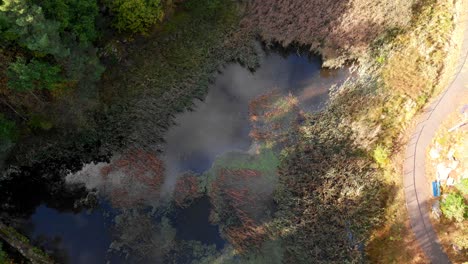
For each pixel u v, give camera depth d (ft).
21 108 93.15
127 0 95.86
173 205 94.38
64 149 100.37
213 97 108.06
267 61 113.09
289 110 104.37
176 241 90.58
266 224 90.48
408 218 84.99
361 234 86.07
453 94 97.25
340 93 104.22
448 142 91.35
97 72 93.35
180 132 103.30
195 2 112.68
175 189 95.96
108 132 101.55
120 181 97.04
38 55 85.10
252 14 115.24
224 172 97.14
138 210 94.07
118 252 90.38
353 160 93.45
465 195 84.69
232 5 115.34
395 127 95.81
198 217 93.04
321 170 93.76
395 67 103.40
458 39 104.63
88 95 94.17
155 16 101.45
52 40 79.61
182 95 106.42
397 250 82.74
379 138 94.73
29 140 99.04
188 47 110.83
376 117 97.35
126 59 105.81
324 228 87.76
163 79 106.83
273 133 101.60
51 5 83.61
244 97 107.86
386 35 107.65
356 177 91.25
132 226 92.12
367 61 106.32
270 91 108.06
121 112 103.09
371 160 93.40
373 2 109.70
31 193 97.55
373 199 89.10
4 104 92.48
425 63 103.09
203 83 108.47
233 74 111.24
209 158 99.76
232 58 112.47
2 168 98.07
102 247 91.04
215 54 111.86
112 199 95.50
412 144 92.84
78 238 92.27
